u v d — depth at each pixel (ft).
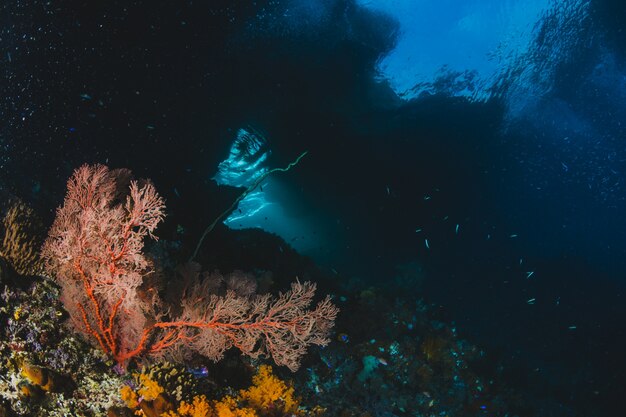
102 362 10.96
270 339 11.36
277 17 47.34
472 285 61.67
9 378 9.36
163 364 10.90
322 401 15.34
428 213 63.26
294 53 49.93
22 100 26.14
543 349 48.96
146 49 39.45
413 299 31.89
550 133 61.93
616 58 56.95
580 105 60.54
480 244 66.03
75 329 11.23
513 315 56.70
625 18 53.21
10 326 10.32
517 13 55.01
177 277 13.11
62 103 29.58
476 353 30.45
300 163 56.24
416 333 24.98
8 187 16.02
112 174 12.99
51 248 10.18
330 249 62.23
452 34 55.36
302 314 11.61
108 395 10.10
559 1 54.60
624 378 43.04
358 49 52.70
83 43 33.45
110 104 34.96
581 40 56.34
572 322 56.03
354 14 51.26
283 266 24.80
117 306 10.60
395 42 54.54
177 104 42.60
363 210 61.62
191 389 10.58
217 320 11.17
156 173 33.73
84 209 10.85
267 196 58.29
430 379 21.22
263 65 48.98
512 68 57.82
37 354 10.15
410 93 57.47
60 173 21.57
